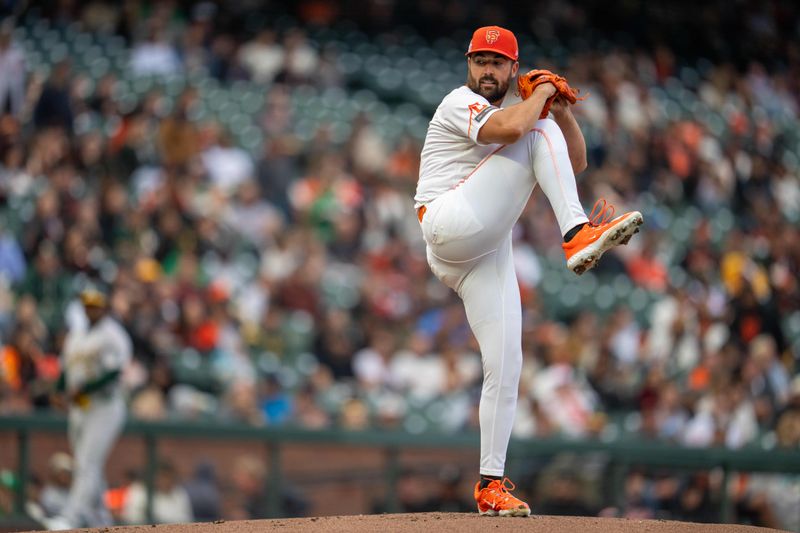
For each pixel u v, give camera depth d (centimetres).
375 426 3641
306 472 3338
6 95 5106
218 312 3994
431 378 4044
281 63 5825
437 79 6406
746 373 3950
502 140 1570
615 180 5634
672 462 3316
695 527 1638
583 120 5928
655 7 7244
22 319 3522
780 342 4228
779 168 6319
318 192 4912
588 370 4100
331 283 4556
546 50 6825
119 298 3688
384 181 5122
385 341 4166
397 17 6769
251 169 5009
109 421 3105
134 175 4747
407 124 5753
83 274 3953
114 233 4266
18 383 3422
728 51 7300
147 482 3234
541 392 3850
